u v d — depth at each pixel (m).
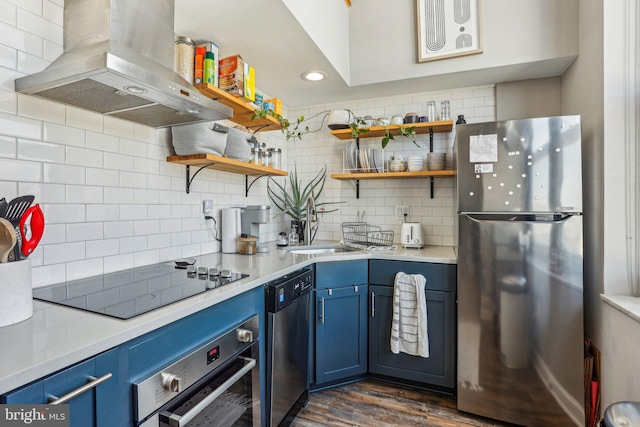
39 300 1.12
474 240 1.94
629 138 1.71
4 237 0.89
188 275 1.51
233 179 2.46
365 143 3.01
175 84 1.26
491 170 1.90
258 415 1.51
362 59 2.61
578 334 1.75
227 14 1.69
